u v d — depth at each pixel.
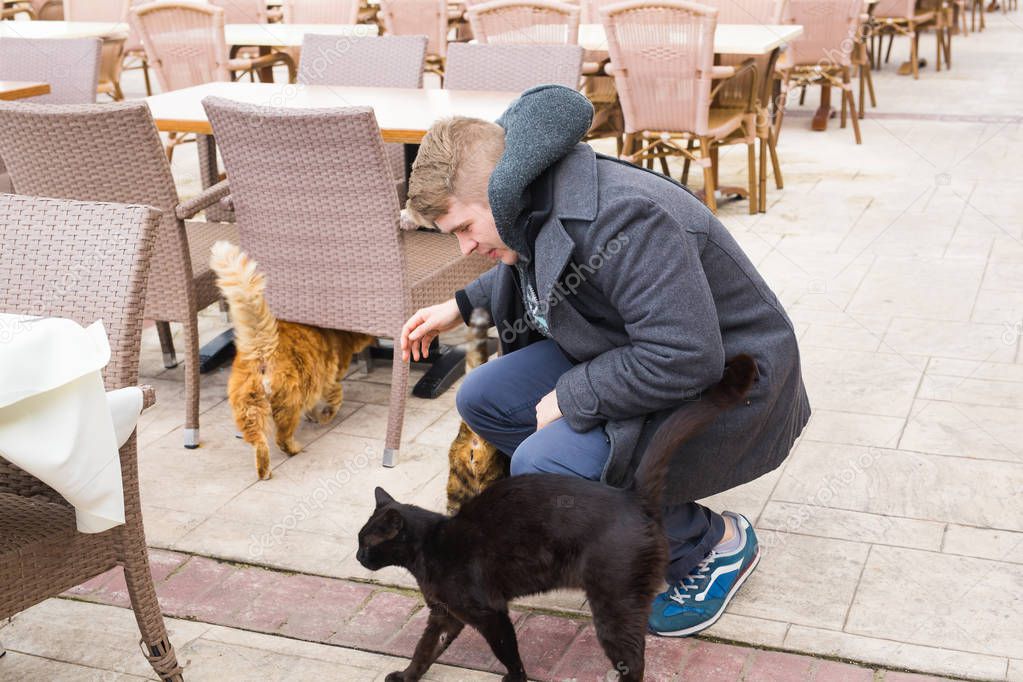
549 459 2.01
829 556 2.45
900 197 5.46
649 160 5.81
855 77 8.84
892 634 2.16
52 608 2.40
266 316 2.90
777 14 5.86
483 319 2.41
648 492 1.85
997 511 2.61
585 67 5.49
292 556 2.58
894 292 4.14
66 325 1.51
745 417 1.97
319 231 2.97
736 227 5.09
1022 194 5.41
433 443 3.20
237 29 6.30
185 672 2.15
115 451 1.59
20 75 4.95
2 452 1.49
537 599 2.34
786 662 2.09
